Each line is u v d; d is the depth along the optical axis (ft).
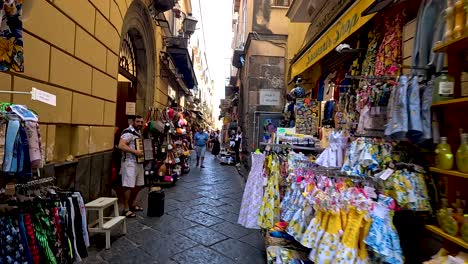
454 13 5.84
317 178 8.32
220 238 12.64
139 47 22.91
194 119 69.31
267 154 12.15
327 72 17.34
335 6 15.10
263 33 28.35
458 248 6.18
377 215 6.73
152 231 13.08
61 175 10.67
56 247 7.02
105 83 14.60
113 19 15.37
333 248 6.80
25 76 8.51
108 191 15.19
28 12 8.54
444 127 6.61
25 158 5.84
